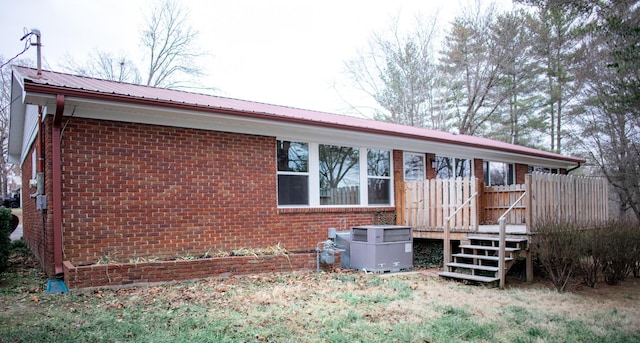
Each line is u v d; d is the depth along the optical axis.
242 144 9.62
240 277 8.32
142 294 6.73
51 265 7.46
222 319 5.52
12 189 49.09
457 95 32.44
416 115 32.19
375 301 6.75
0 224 7.80
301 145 10.76
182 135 8.81
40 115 8.48
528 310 6.50
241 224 9.48
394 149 12.73
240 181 9.53
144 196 8.27
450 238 10.24
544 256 8.17
